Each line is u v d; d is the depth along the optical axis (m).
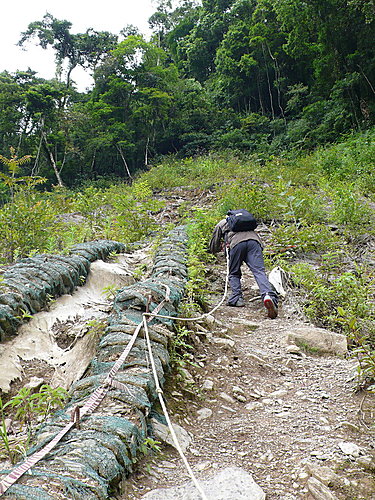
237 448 2.48
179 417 2.77
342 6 23.75
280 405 3.04
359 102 24.69
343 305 4.54
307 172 14.02
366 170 11.92
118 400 2.33
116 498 1.83
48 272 4.10
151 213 10.97
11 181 6.82
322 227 6.96
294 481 2.12
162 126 34.53
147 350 2.91
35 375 3.13
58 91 32.09
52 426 2.13
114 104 34.19
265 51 34.53
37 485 1.61
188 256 5.46
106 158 34.12
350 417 2.79
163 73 35.34
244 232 5.44
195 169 18.45
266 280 5.04
